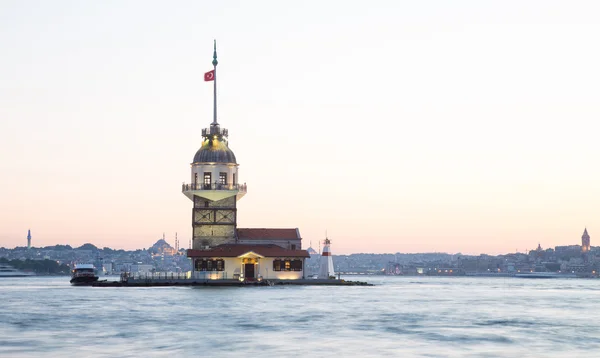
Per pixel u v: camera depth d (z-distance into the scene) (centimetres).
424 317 10638
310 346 7600
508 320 10350
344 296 15475
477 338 8312
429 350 7394
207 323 9575
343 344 7750
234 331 8775
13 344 7712
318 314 10838
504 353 7269
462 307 12888
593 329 9244
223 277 19100
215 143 19788
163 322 9681
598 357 7081
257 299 13712
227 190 19438
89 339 8081
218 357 6931
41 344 7712
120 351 7256
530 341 8100
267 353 7156
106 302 13138
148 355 7025
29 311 11306
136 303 12762
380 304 13225
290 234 19975
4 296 16100
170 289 17588
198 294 15312
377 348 7494
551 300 15825
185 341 7931
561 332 8925
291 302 13000
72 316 10475
